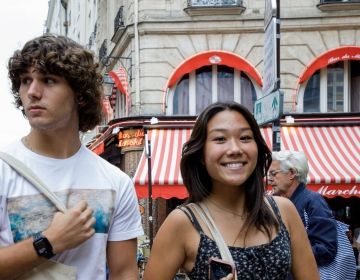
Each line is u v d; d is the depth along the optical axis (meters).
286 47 14.49
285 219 2.90
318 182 11.83
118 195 2.65
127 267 2.69
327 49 14.46
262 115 6.49
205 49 14.62
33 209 2.43
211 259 2.62
